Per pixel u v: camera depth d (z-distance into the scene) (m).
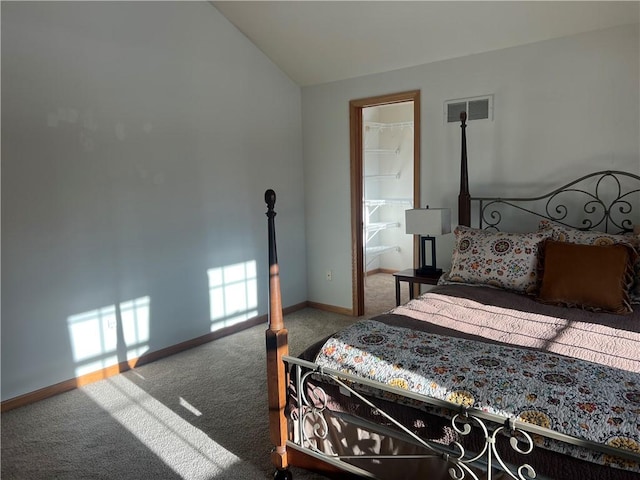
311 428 1.97
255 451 2.26
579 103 3.09
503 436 1.46
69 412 2.69
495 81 3.40
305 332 3.95
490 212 3.51
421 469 1.68
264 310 4.31
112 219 3.16
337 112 4.27
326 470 1.92
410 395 1.53
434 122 3.73
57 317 2.92
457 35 3.33
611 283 2.38
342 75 4.14
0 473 2.14
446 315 2.30
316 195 4.54
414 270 3.74
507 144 3.40
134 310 3.32
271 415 1.99
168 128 3.45
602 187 3.05
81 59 2.93
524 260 2.77
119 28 3.12
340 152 4.30
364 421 1.80
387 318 2.26
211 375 3.16
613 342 1.89
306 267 4.73
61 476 2.10
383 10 3.25
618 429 1.27
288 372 2.02
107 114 3.09
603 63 2.98
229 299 3.99
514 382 1.50
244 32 3.92
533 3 2.91
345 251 4.40
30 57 2.71
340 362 1.82
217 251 3.86
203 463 2.18
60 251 2.91
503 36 3.23
